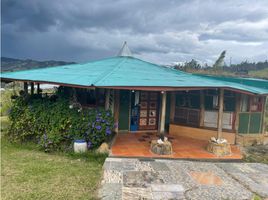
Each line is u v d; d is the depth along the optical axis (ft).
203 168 23.13
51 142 28.45
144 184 18.94
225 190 18.45
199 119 33.45
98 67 36.27
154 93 36.83
